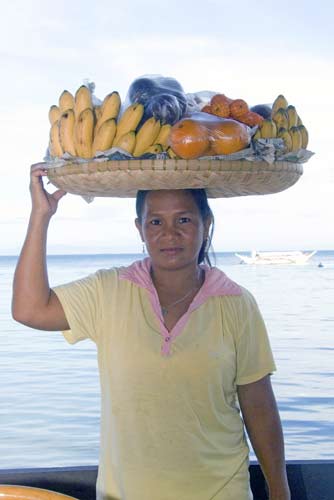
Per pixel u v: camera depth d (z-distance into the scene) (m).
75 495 2.67
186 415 2.08
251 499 2.23
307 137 2.26
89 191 2.18
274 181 2.11
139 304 2.15
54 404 7.71
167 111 2.04
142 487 2.08
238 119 2.14
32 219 2.18
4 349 11.19
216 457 2.12
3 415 7.27
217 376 2.11
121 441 2.11
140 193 2.21
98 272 2.28
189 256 2.15
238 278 28.64
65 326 2.21
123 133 1.99
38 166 2.17
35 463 6.03
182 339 2.11
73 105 2.15
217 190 2.21
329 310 16.67
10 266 51.72
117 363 2.12
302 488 2.71
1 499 1.76
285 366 9.72
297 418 7.18
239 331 2.19
